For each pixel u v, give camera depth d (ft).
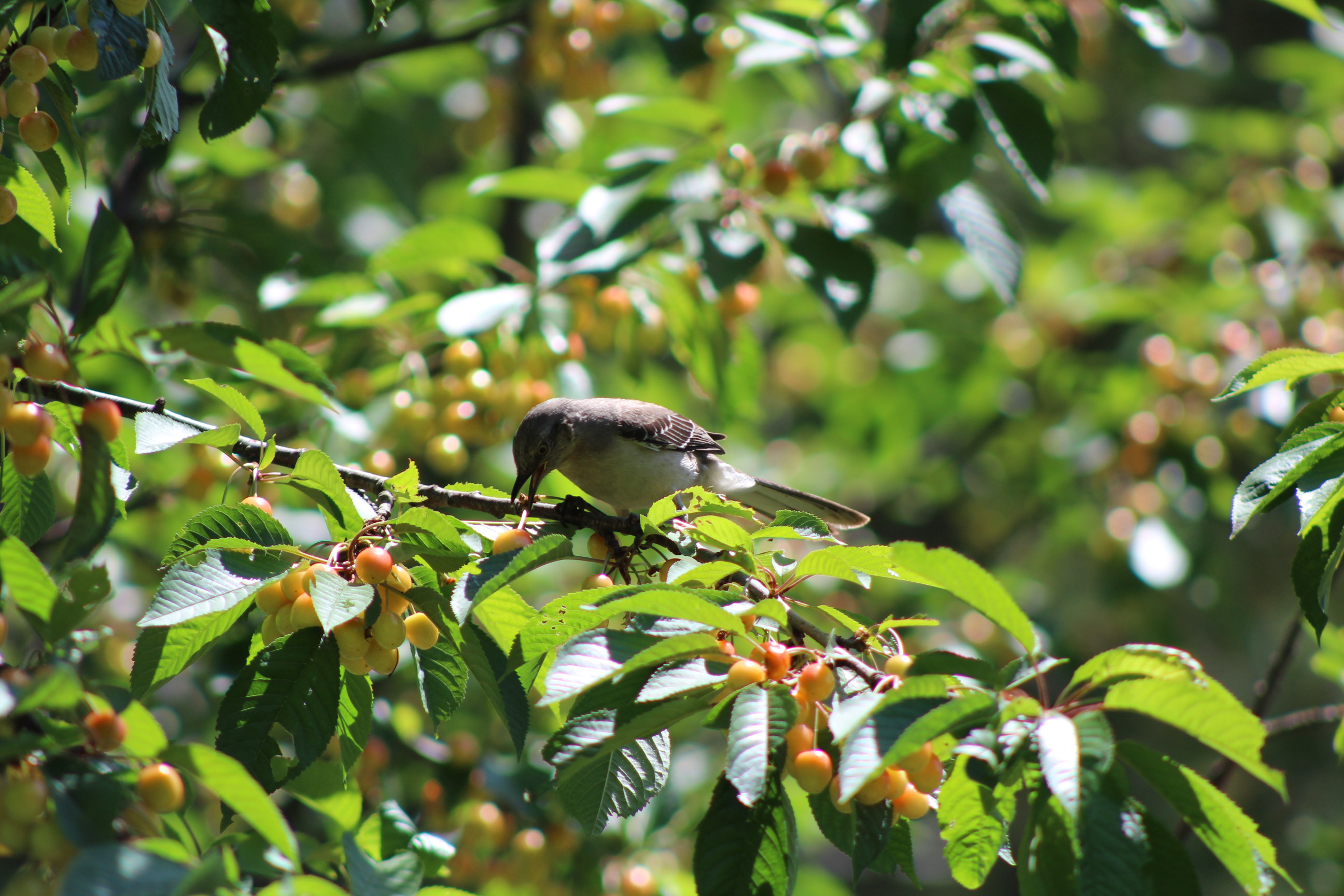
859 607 47.16
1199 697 15.58
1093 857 15.35
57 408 19.40
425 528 19.90
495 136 53.88
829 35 39.37
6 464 21.44
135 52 20.30
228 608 18.45
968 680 17.13
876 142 36.83
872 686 18.34
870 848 18.16
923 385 63.57
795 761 17.74
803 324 71.00
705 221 36.01
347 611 17.67
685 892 36.58
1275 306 49.55
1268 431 46.68
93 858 13.64
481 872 34.63
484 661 20.12
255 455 23.32
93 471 17.39
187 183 43.27
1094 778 14.79
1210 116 62.80
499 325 35.91
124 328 17.75
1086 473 51.42
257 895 16.47
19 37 20.29
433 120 60.64
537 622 20.10
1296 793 67.51
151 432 20.30
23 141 19.74
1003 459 63.36
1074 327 61.36
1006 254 35.99
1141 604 51.57
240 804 15.33
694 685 17.85
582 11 46.01
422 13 45.96
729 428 43.24
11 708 14.30
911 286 69.62
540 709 39.60
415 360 36.32
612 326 38.37
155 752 15.25
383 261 37.55
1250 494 21.04
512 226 58.13
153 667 19.75
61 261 35.96
